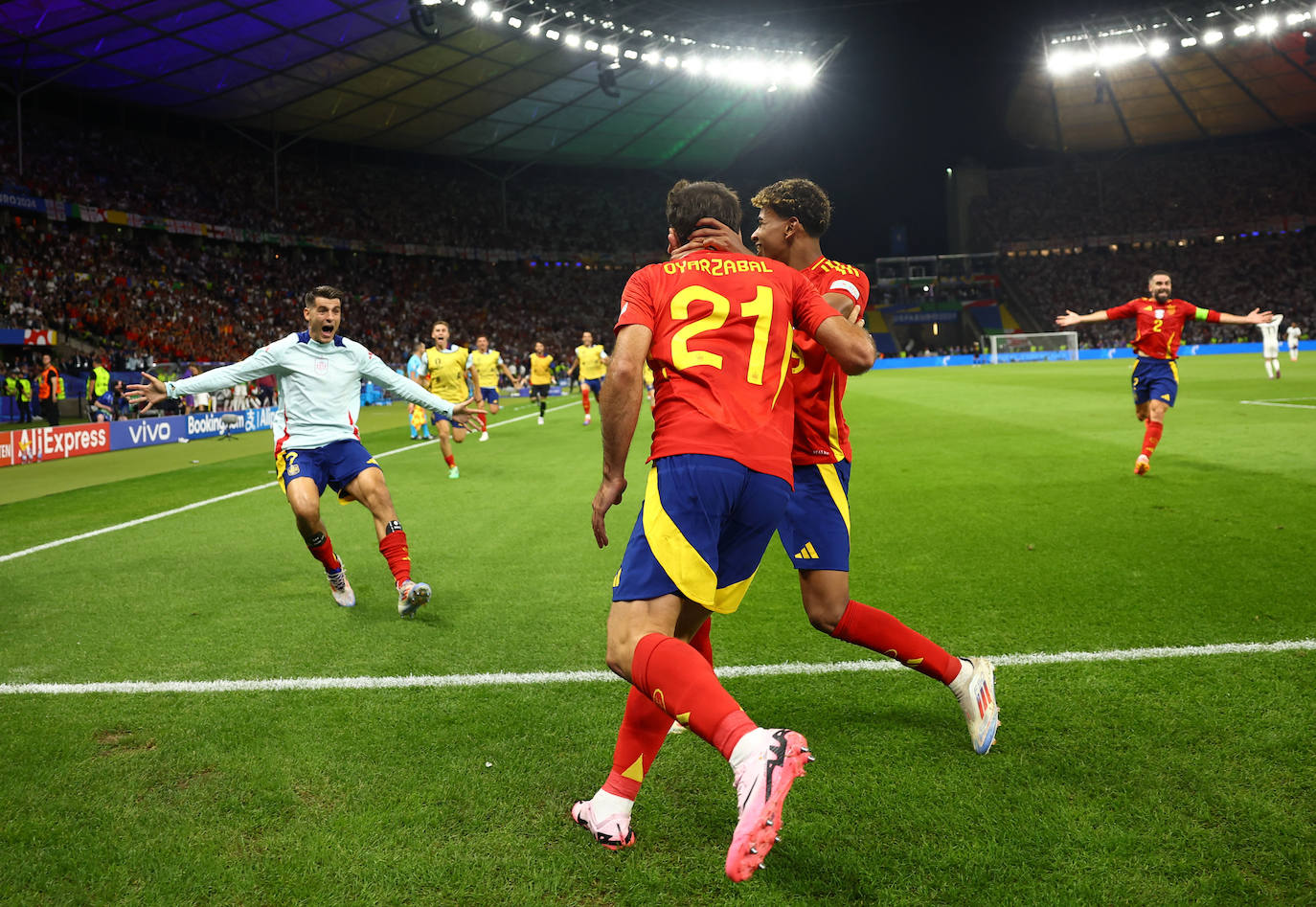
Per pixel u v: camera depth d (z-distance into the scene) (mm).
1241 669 3070
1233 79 42781
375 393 28266
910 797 2318
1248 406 13234
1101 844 2062
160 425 15922
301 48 28234
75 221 30859
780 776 1515
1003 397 17953
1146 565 4586
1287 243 50062
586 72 36000
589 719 2910
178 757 2703
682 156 49219
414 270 45250
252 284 36094
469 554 5664
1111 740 2582
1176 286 51594
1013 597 4121
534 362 17047
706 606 1967
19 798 2455
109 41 25797
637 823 2256
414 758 2658
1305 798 2215
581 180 53188
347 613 4336
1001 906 1854
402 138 40312
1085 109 47156
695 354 2008
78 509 8203
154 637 3979
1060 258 54906
